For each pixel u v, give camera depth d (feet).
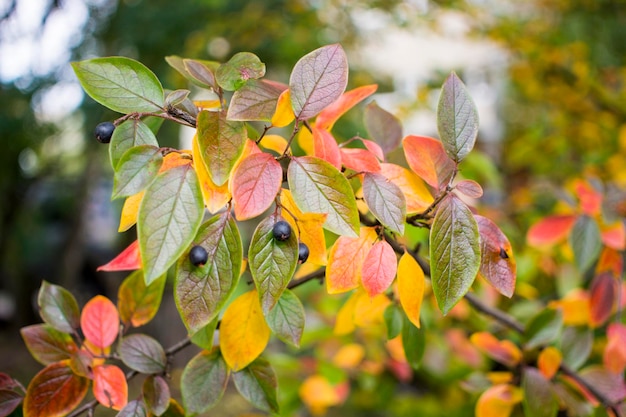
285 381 2.31
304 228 1.06
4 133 4.27
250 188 0.98
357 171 1.12
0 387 1.23
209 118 0.99
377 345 2.52
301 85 1.02
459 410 3.04
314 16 3.96
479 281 1.80
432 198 1.15
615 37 4.21
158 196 0.93
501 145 5.71
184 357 4.86
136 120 1.01
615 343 1.67
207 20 4.04
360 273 1.08
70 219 6.72
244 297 1.17
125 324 1.30
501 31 4.08
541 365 1.55
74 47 4.04
